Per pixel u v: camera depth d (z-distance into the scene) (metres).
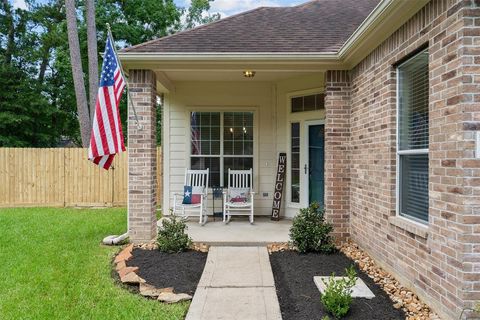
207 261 5.22
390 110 4.64
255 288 4.23
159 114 17.83
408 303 3.78
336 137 6.25
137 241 6.27
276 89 8.70
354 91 6.04
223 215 8.15
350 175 6.23
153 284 4.37
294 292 4.12
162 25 18.64
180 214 8.66
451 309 3.24
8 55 18.19
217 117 8.94
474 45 3.11
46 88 18.33
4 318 3.54
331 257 5.45
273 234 6.75
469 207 3.09
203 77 8.05
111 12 17.27
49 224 8.09
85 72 17.72
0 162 11.09
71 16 13.16
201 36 7.07
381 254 4.91
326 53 5.91
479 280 3.06
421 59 4.08
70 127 20.23
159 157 11.07
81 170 11.34
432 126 3.61
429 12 3.68
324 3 9.77
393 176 4.62
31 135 17.67
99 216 9.27
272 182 8.82
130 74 6.24
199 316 3.52
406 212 4.42
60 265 5.11
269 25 7.94
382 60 4.88
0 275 4.70
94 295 4.10
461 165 3.12
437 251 3.49
